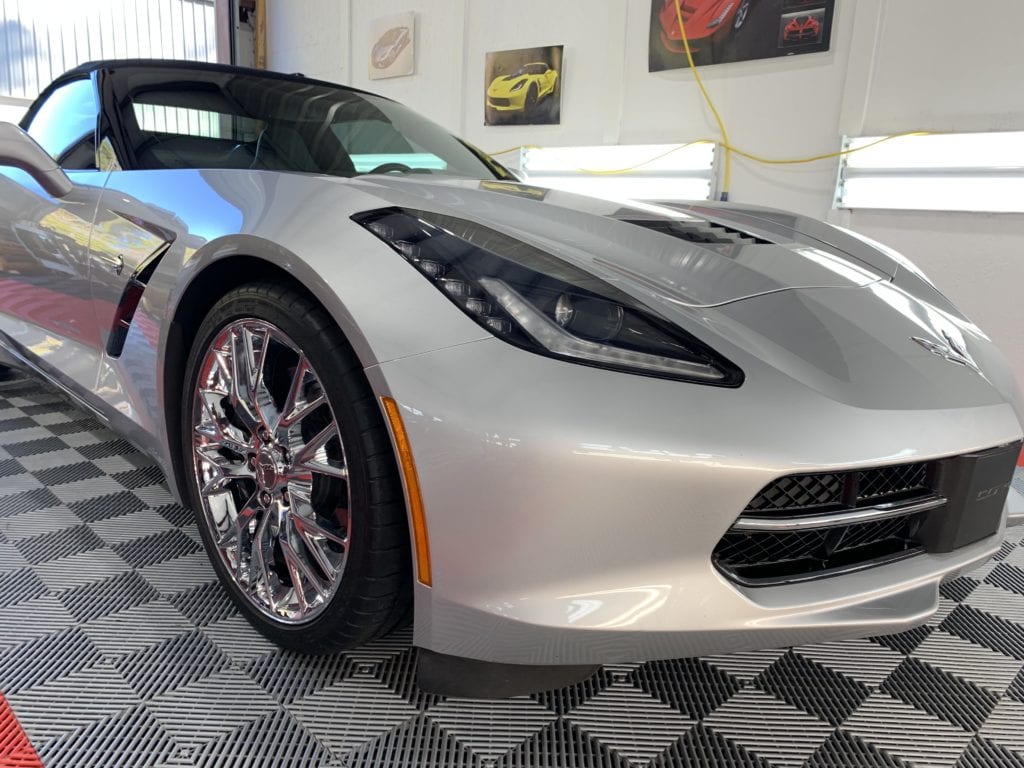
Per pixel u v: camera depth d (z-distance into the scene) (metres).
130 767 0.94
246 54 6.32
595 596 0.87
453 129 5.00
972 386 1.07
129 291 1.39
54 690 1.08
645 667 1.20
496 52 4.64
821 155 3.50
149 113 1.67
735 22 3.65
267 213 1.12
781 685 1.17
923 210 3.21
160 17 5.95
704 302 1.01
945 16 3.05
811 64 3.47
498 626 0.89
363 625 1.01
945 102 3.10
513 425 0.84
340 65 5.65
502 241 1.01
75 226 1.56
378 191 1.12
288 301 1.04
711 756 1.01
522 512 0.85
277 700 1.07
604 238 1.14
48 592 1.34
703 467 0.84
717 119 3.80
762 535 0.96
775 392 0.89
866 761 1.02
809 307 1.08
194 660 1.15
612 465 0.83
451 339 0.90
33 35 5.38
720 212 1.64
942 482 1.02
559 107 4.44
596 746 1.02
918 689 1.18
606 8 4.12
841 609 0.96
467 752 0.99
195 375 1.24
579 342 0.89
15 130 1.53
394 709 1.07
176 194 1.33
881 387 0.97
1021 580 1.56
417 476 0.89
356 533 0.97
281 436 1.11
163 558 1.48
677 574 0.88
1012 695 1.17
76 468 1.93
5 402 2.49
